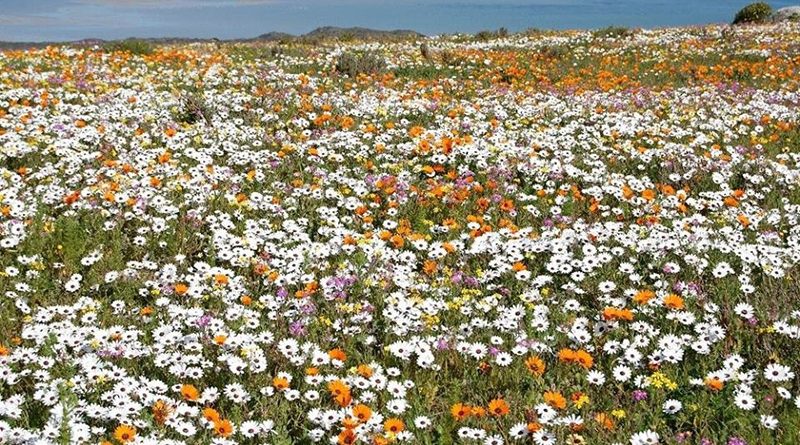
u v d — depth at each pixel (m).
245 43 37.25
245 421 5.06
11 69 20.03
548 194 11.02
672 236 8.73
